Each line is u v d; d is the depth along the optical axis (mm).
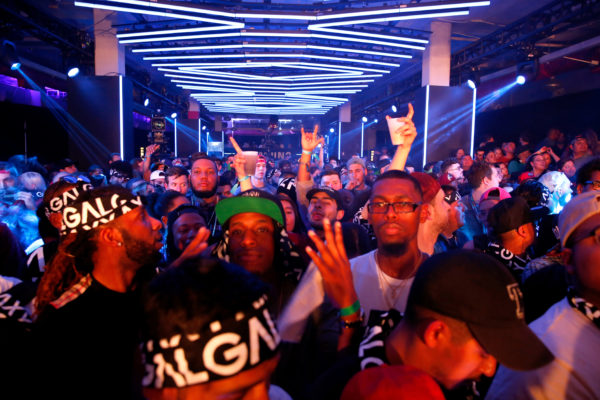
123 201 1280
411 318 929
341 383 1039
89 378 1106
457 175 5719
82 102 10805
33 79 13195
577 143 5859
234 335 710
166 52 11922
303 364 1406
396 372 806
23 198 3566
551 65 10977
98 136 10820
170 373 694
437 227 2303
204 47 9547
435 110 10867
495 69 12523
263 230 1691
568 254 1181
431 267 920
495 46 9922
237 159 3371
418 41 8531
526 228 2158
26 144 13312
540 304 1690
